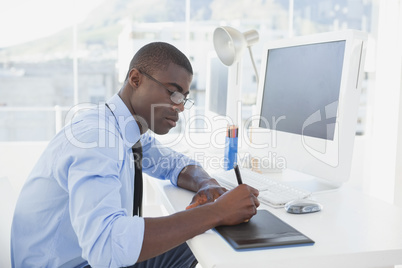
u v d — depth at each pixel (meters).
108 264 0.88
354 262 0.83
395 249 0.85
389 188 2.90
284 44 1.59
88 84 13.98
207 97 2.53
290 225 1.00
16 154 3.07
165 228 0.90
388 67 2.95
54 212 1.07
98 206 0.91
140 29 9.12
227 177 1.47
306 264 0.81
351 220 1.04
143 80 1.15
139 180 1.28
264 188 1.30
